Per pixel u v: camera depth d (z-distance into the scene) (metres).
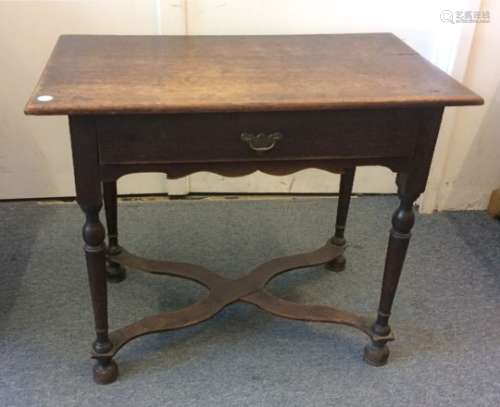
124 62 1.18
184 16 1.60
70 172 1.82
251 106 0.98
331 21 1.65
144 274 1.58
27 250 1.64
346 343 1.38
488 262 1.68
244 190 1.91
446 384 1.29
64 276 1.55
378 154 1.09
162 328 1.29
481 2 1.58
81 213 1.81
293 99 1.00
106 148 1.01
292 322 1.44
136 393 1.24
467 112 1.75
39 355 1.32
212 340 1.38
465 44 1.62
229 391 1.25
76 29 1.61
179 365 1.31
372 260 1.66
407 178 1.12
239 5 1.61
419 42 1.70
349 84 1.08
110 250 1.51
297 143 1.06
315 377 1.29
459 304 1.52
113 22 1.61
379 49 1.32
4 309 1.44
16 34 1.59
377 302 1.51
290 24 1.65
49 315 1.43
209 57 1.23
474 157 1.83
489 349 1.38
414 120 1.06
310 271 1.62
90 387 1.25
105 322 1.19
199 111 0.97
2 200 1.85
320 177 1.89
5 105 1.68
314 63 1.20
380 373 1.31
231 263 1.63
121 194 1.88
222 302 1.37
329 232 1.76
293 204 1.88
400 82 1.09
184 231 1.75
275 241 1.72
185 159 1.05
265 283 1.43
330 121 1.04
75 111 0.94
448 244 1.75
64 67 1.13
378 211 1.86
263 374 1.30
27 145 1.76
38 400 1.21
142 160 1.04
